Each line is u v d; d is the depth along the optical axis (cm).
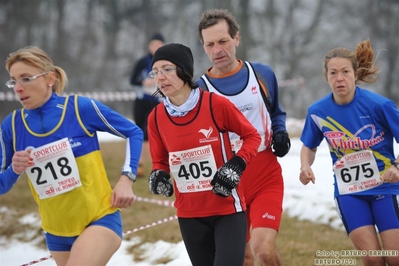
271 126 1376
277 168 1345
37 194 1091
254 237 1250
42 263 1892
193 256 1199
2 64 8150
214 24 1322
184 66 1118
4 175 1077
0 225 2278
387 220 1278
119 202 1057
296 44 8688
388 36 8606
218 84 1353
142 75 2733
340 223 2012
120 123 1100
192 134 1138
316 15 8838
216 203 1143
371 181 1307
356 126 1317
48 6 9031
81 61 8819
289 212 2178
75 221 1069
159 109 1170
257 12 8756
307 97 8319
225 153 1148
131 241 1956
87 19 9469
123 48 9556
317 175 2625
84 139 1078
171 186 1183
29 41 8731
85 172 1072
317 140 1400
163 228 2039
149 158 3409
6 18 8750
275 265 1245
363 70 1364
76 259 1018
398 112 1295
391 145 1326
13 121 1084
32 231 2194
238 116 1152
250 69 1358
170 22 9594
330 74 1317
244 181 1326
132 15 9675
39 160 1064
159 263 1767
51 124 1066
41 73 1062
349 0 8875
